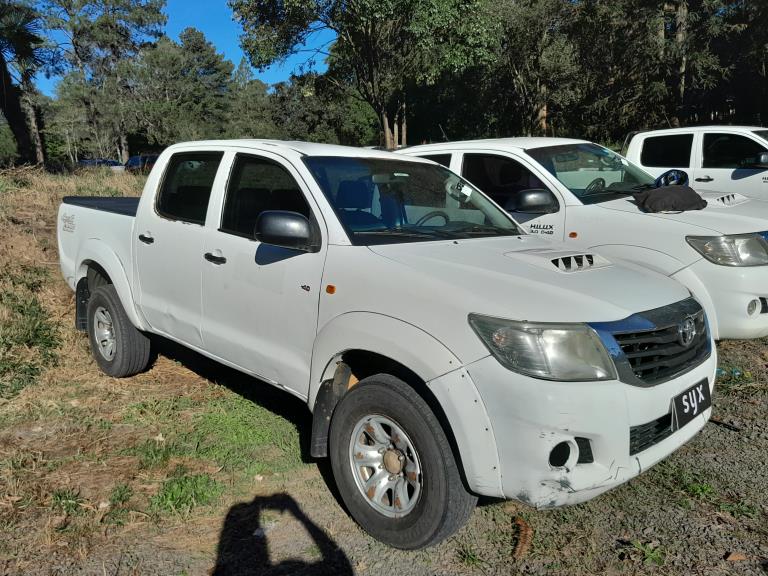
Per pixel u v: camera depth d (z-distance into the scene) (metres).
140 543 3.12
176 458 3.94
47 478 3.66
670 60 28.20
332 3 18.81
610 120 31.59
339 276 3.33
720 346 5.85
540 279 3.08
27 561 2.96
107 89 52.75
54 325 6.08
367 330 3.10
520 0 29.59
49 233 8.83
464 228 4.06
